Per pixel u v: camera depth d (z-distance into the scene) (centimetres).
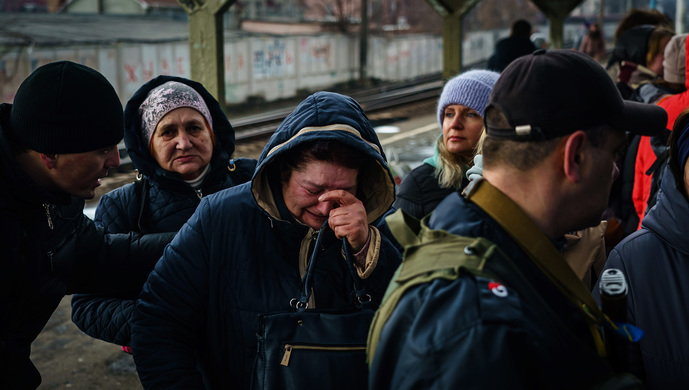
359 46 2702
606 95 97
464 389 84
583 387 92
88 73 150
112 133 152
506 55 609
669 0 3994
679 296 143
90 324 190
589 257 171
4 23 1866
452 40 1365
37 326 159
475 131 239
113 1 3294
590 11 6719
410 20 4403
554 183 99
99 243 179
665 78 309
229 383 158
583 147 97
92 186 155
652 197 205
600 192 102
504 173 101
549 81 96
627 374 94
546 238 99
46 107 142
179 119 211
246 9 4288
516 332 86
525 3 5034
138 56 1762
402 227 105
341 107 151
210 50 866
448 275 93
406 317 93
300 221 153
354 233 144
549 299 98
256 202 150
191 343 161
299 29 3341
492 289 90
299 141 142
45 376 350
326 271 152
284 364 142
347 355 142
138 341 157
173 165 212
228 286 155
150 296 159
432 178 246
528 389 87
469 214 101
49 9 4122
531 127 96
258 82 2178
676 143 143
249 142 1216
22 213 147
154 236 190
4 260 143
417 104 1856
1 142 142
